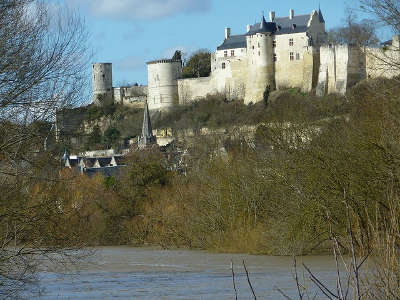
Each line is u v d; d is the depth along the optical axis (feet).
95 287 139.33
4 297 111.96
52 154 110.93
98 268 174.81
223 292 128.16
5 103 105.50
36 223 109.70
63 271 152.76
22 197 108.88
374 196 137.49
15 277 114.83
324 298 112.06
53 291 132.67
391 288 56.08
